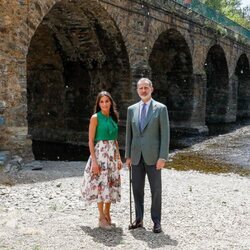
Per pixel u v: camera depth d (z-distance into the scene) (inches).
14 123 492.1
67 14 668.1
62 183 391.2
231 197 363.6
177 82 1051.9
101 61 767.1
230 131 1109.7
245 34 1512.1
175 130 1057.5
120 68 753.0
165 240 228.4
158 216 242.7
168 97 1071.0
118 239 226.5
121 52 732.7
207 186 419.8
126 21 715.4
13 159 470.6
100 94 245.0
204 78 1066.1
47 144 816.3
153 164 238.5
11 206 291.1
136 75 758.5
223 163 624.7
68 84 830.5
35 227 240.8
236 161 644.7
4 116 483.8
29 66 856.9
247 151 752.3
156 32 820.6
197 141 896.3
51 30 737.6
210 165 604.7
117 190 245.0
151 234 238.1
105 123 242.2
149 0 777.6
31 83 871.7
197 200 340.5
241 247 222.4
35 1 521.0
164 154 234.2
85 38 738.2
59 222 253.6
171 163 612.7
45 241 217.2
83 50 766.5
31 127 882.1
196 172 539.5
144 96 239.9
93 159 239.3
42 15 534.0
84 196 242.2
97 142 242.5
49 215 269.6
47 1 541.6
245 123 1342.3
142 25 767.1
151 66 1073.5
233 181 470.6
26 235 225.3
